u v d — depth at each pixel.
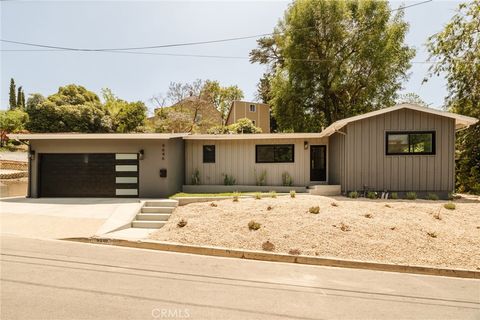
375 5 20.33
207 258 5.68
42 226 7.43
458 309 3.63
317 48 21.64
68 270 4.72
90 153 11.98
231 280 4.48
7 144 33.22
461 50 14.88
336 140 12.79
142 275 4.59
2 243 6.22
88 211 8.91
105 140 11.92
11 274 4.49
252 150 13.98
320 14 20.64
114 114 36.50
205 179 14.15
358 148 11.17
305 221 7.12
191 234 6.84
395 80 21.45
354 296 3.98
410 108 10.80
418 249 5.86
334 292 4.11
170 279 4.45
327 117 22.66
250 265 5.30
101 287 4.05
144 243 6.42
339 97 22.19
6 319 3.10
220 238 6.55
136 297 3.75
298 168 13.84
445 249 5.87
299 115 22.36
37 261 5.13
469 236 6.44
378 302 3.80
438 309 3.63
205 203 9.41
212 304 3.60
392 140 11.17
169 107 32.53
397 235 6.40
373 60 20.17
